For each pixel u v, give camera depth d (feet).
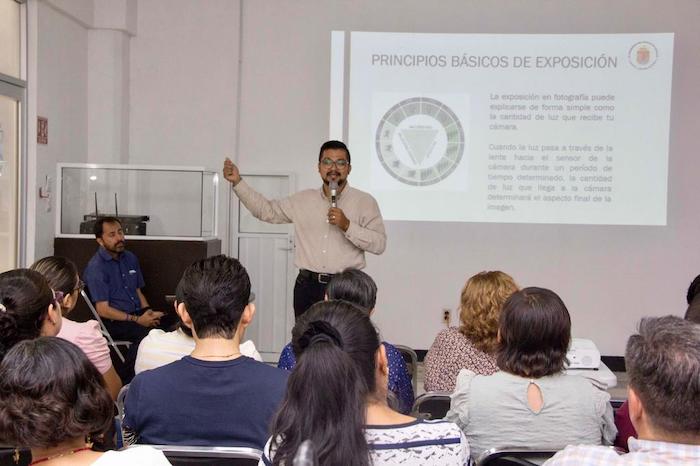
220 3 19.30
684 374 3.65
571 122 18.54
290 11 19.51
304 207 13.55
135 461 4.05
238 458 5.20
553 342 6.04
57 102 17.06
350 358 4.08
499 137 18.70
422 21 19.22
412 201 18.89
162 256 15.96
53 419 3.76
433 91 18.74
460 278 19.56
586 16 18.85
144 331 14.52
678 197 19.06
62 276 8.25
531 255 19.43
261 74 19.65
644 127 18.40
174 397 5.45
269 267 19.76
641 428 3.97
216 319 5.61
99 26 18.54
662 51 18.31
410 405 7.64
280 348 19.83
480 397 6.03
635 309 19.30
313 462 3.23
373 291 8.18
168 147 19.54
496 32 19.10
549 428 5.94
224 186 19.60
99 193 16.29
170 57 19.40
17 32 15.81
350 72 18.84
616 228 19.22
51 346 3.93
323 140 19.71
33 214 16.05
